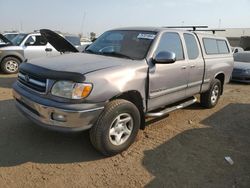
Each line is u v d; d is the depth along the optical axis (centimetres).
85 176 356
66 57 440
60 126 357
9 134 461
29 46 1099
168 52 436
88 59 424
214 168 396
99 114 373
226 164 409
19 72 433
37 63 407
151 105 464
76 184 338
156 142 469
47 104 355
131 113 412
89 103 359
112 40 511
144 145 454
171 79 492
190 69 548
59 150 417
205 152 445
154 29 503
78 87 349
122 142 414
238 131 548
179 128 544
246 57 1324
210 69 628
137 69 419
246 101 814
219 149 459
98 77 366
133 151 430
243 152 453
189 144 471
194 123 579
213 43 662
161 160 409
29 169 363
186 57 541
